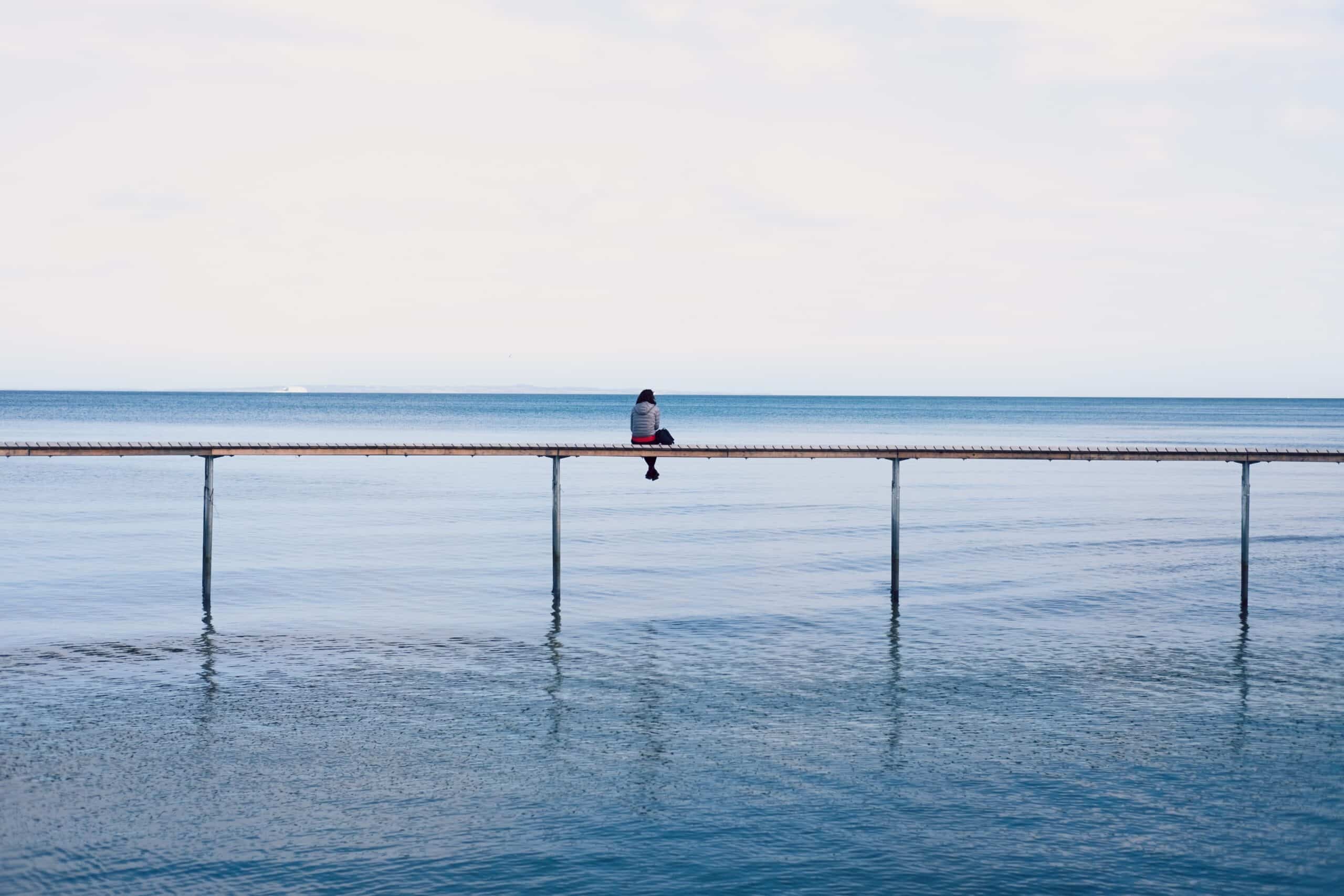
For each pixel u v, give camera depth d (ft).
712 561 103.45
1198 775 47.44
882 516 140.87
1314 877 37.96
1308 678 63.31
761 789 45.80
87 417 472.85
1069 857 39.47
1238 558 106.32
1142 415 632.79
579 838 40.83
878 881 37.58
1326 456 83.46
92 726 53.26
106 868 37.99
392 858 39.01
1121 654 68.74
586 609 81.15
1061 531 126.62
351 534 121.08
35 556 102.58
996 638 72.95
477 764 48.49
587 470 224.94
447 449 79.56
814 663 66.13
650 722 54.65
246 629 74.02
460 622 76.84
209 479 79.77
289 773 47.19
